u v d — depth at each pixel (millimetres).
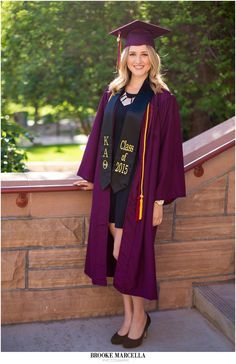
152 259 2986
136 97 2930
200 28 5781
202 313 3533
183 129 6047
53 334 3264
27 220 3225
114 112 2967
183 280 3584
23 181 3150
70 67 6324
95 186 3070
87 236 3340
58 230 3285
